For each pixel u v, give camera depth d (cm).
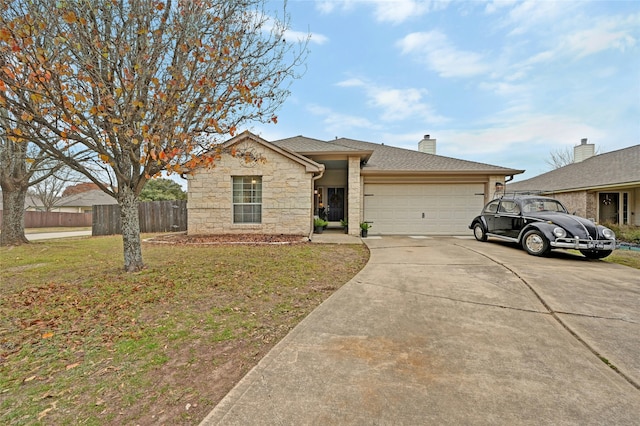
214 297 416
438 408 185
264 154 1048
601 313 346
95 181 549
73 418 187
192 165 506
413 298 400
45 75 368
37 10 391
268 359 247
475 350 261
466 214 1187
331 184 1477
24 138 433
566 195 1435
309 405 189
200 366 245
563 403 191
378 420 175
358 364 238
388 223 1200
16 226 980
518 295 411
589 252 698
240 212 1070
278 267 587
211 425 173
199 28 469
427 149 1559
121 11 433
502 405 189
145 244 890
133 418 186
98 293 434
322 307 369
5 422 184
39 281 506
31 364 253
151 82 458
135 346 280
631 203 1269
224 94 491
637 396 199
